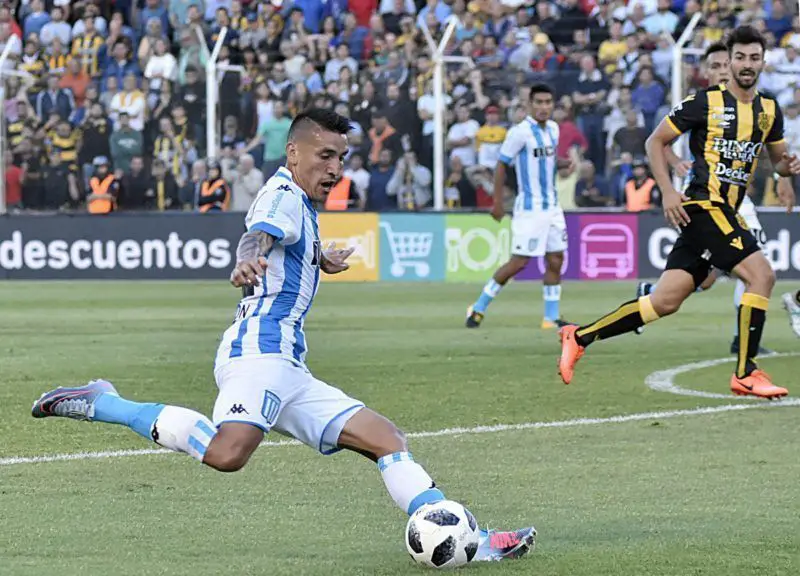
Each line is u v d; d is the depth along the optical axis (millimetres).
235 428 10688
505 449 16812
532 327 32750
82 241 48500
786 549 11609
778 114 18844
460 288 44750
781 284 44656
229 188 48031
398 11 51969
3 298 41562
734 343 27219
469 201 46875
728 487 14453
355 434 11086
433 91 46438
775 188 45719
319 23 52469
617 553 11484
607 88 45750
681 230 18906
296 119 11133
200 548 11742
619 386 22641
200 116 47750
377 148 46875
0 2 53844
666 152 21328
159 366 25375
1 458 16109
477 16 49844
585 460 16047
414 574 10781
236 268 10383
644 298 18719
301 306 11125
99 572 10875
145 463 15797
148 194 48562
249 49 49844
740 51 18516
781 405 20469
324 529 12492
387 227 47188
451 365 25406
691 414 19562
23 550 11641
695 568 10938
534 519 12969
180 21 52500
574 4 50125
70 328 32781
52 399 11359
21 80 48500
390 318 35062
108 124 48250
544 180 31750
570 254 46594
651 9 49281
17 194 48969
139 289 44906
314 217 11141
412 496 11016
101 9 52781
